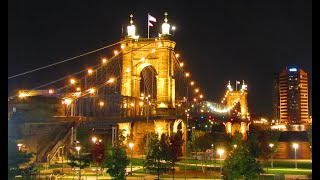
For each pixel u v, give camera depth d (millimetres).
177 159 96000
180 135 119188
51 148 74250
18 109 73812
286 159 131125
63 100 89438
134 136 135250
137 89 145875
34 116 73562
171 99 144625
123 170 68625
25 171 54656
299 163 116500
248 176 68438
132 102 131625
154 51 142750
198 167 103812
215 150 136750
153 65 145000
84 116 100188
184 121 150875
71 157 73500
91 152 78688
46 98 81812
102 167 71000
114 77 134875
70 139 80125
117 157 68312
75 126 81938
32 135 70250
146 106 131875
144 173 89562
